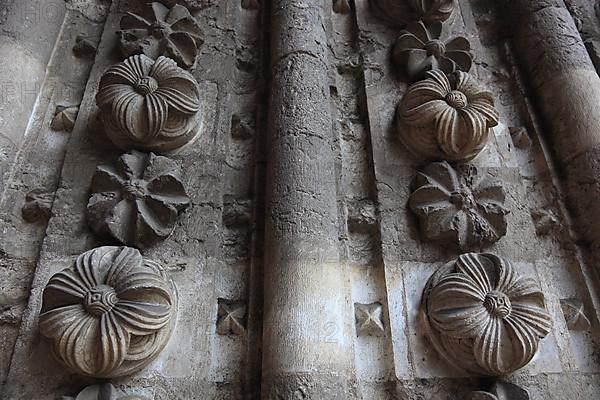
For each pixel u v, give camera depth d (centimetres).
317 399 156
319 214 189
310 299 172
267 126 219
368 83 240
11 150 209
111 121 203
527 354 171
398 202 211
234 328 183
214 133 223
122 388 164
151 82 205
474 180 216
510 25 279
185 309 182
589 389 188
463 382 179
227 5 266
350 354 173
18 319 178
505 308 173
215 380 175
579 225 222
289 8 240
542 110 249
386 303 189
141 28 240
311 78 220
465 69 244
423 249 201
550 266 216
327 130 212
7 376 165
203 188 208
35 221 201
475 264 184
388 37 258
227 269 196
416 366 179
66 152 212
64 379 165
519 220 216
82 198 202
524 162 241
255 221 202
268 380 162
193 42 237
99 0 272
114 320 157
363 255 202
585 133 228
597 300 208
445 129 209
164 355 172
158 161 200
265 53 249
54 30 248
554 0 271
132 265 169
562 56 249
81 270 165
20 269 189
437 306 179
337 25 266
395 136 227
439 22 256
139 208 189
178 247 193
